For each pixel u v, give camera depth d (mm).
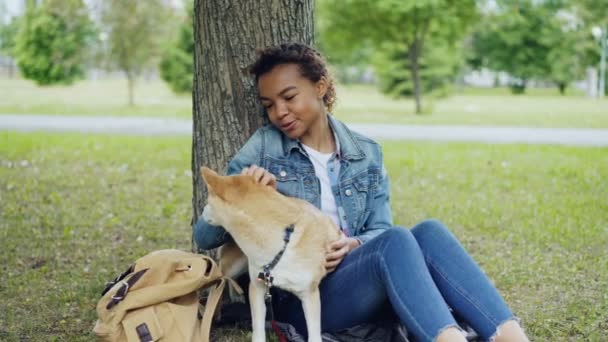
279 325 3055
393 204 6766
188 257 2924
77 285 4254
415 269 2643
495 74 40406
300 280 2695
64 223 5883
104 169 8648
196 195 3711
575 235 5414
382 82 24672
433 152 10414
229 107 3557
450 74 24547
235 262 3164
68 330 3531
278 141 3174
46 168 8641
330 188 3176
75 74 29906
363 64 40656
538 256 4863
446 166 9023
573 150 10461
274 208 2721
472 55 38219
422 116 18531
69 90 28531
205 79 3584
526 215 6172
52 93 26719
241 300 3381
